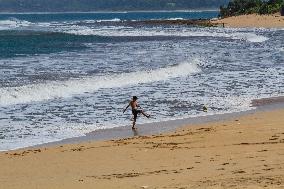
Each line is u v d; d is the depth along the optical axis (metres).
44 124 30.75
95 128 30.05
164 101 38.38
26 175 20.00
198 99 39.12
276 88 44.31
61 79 45.94
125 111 34.94
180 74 52.88
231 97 40.06
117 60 62.25
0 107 35.62
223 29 147.38
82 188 17.30
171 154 22.64
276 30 138.88
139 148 24.38
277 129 27.44
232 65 60.41
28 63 58.78
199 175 18.03
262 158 20.39
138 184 17.25
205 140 25.47
